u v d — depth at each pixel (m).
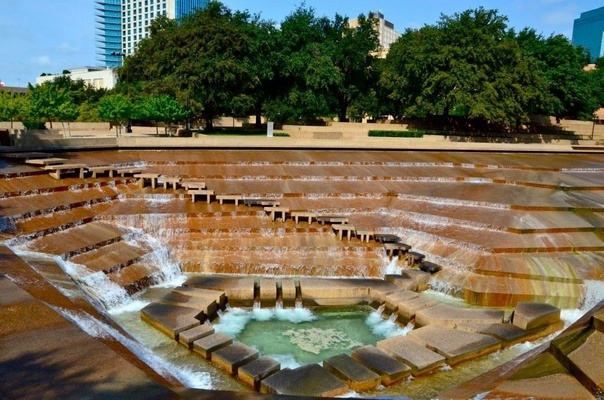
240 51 35.88
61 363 5.98
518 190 20.34
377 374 9.38
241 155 24.36
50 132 24.55
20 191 15.22
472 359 10.35
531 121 44.16
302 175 21.28
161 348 10.38
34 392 5.30
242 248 15.56
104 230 15.05
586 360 6.84
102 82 99.19
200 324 11.13
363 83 46.31
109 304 12.15
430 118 40.69
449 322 11.72
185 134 35.59
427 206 18.69
